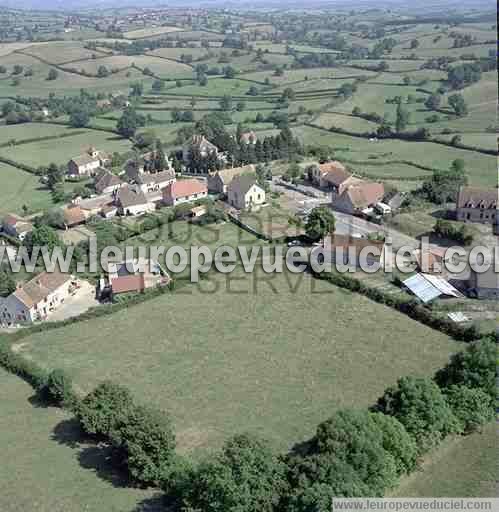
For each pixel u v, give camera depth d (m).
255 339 102.31
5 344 101.62
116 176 195.38
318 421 81.12
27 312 112.75
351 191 161.25
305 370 93.06
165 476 71.00
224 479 63.31
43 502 70.69
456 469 71.62
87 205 177.25
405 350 96.56
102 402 80.94
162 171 198.38
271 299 115.25
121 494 71.38
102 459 77.75
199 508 64.56
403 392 75.00
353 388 87.88
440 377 83.75
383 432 68.88
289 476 65.31
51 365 97.75
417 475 71.00
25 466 76.69
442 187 162.25
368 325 104.50
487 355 80.19
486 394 78.12
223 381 91.38
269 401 86.19
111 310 113.75
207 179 194.88
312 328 104.62
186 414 84.19
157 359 98.00
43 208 177.88
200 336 104.12
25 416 86.50
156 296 118.81
